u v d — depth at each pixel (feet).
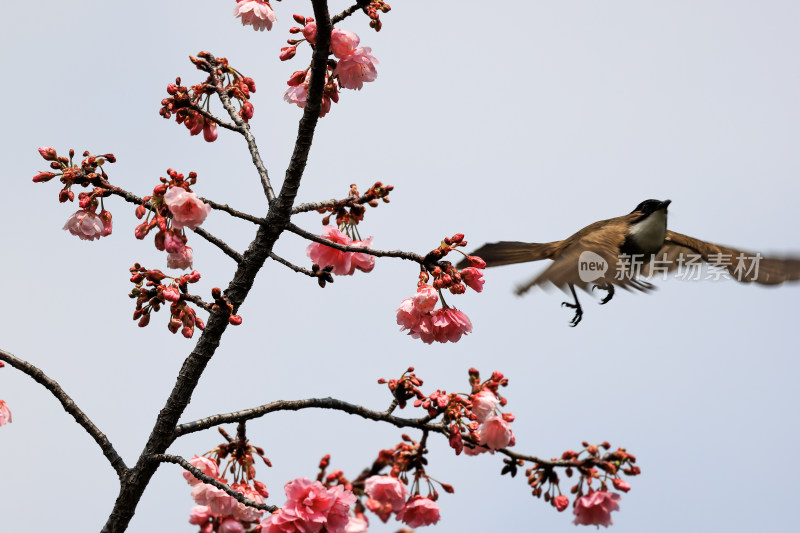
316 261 34.22
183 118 37.35
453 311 32.78
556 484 36.14
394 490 32.17
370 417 33.99
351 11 32.81
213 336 32.68
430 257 32.48
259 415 33.50
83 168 31.78
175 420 32.89
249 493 33.17
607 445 36.27
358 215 34.27
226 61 38.91
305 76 34.55
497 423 32.60
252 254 33.30
